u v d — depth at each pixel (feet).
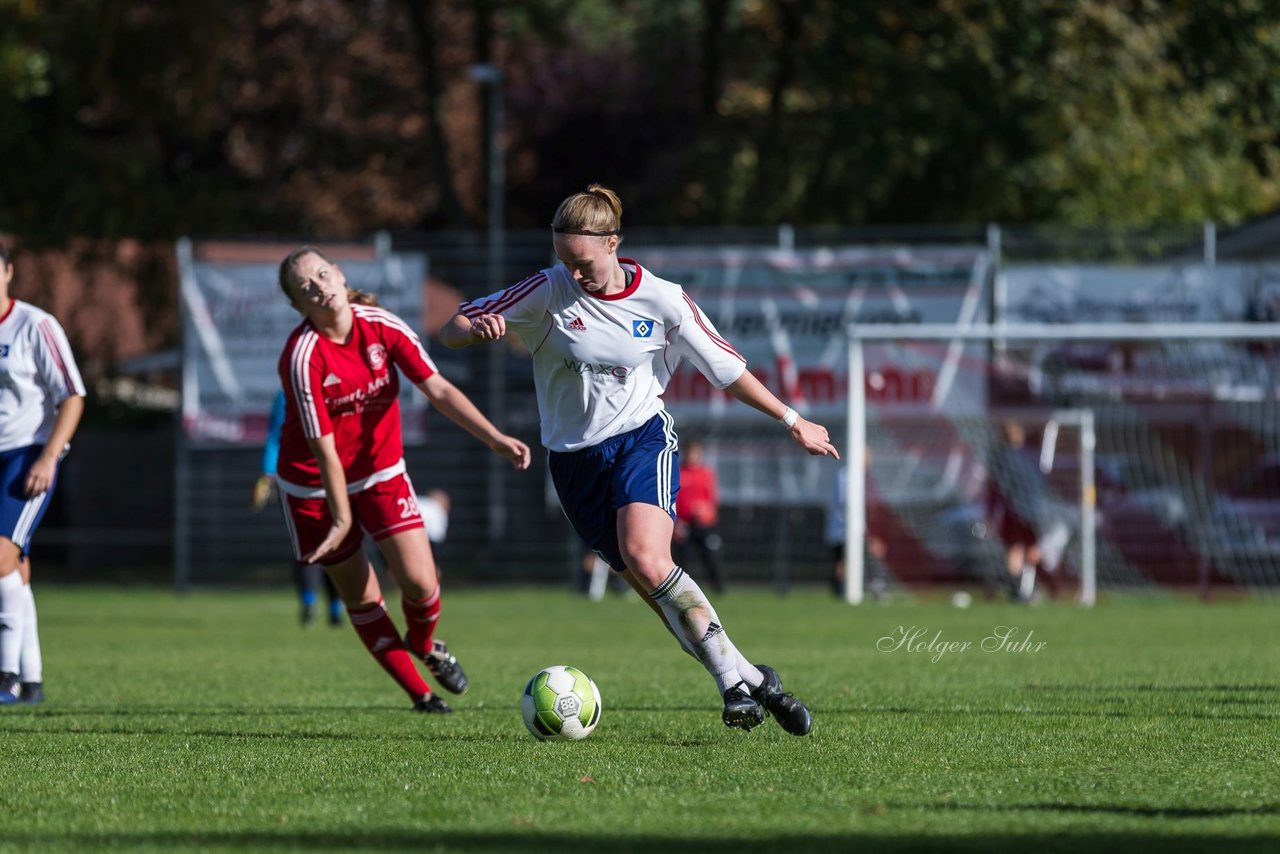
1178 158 322.96
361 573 87.51
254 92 378.94
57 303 340.59
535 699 73.97
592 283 69.36
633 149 421.18
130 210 337.31
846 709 86.53
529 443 274.57
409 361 82.02
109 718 86.99
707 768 64.54
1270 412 242.37
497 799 57.57
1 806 57.06
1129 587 244.01
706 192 342.85
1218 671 114.01
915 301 253.03
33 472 92.32
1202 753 67.87
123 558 336.70
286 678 117.19
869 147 314.14
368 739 76.07
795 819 52.65
